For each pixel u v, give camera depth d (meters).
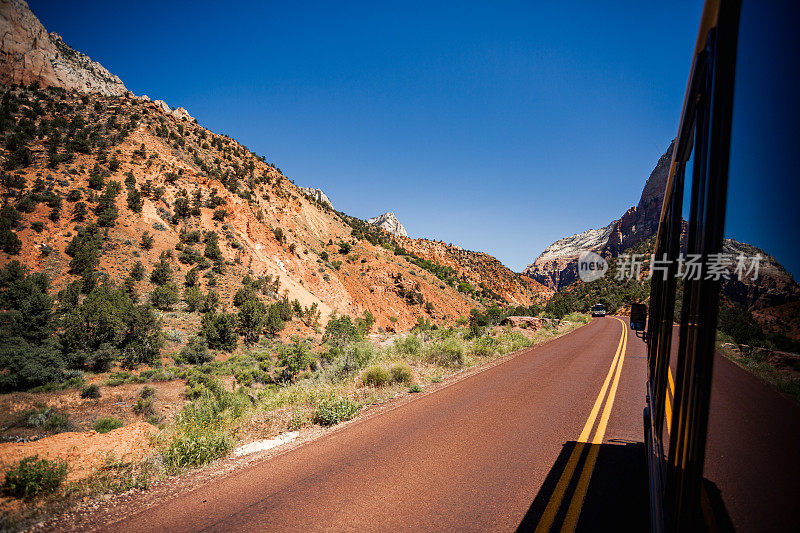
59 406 20.77
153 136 86.00
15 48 188.62
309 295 70.62
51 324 30.31
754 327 1.23
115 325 28.95
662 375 3.14
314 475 5.14
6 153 58.53
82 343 28.14
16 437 16.39
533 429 6.77
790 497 1.00
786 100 1.07
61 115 82.56
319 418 7.85
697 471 1.65
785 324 1.05
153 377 26.80
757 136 1.29
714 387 1.55
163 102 150.12
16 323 28.86
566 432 6.59
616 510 3.98
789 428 1.01
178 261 55.84
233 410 10.60
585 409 8.08
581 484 4.59
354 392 10.14
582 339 24.36
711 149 1.64
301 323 57.25
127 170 67.06
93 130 77.00
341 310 74.50
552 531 3.64
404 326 82.62
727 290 1.47
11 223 45.62
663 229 3.81
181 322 41.62
